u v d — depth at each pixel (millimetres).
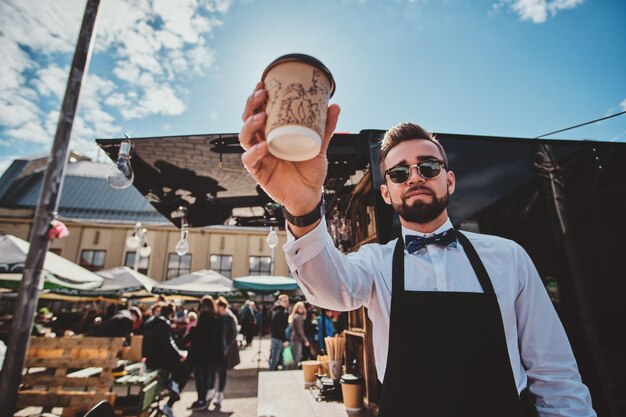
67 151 2885
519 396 1027
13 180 25875
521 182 2096
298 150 737
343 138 2416
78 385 3711
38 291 2682
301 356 7656
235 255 25641
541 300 1139
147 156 2826
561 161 2121
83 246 23891
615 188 2045
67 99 2896
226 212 4219
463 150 2131
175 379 5121
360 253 1377
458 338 1015
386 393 1025
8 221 23828
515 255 1188
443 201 1195
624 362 1816
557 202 2047
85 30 3025
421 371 998
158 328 5043
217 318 5938
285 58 734
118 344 3818
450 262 1169
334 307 1081
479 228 2018
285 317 7840
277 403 2600
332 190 3174
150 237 24719
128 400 4020
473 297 1066
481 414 938
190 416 5375
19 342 2553
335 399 2666
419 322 1058
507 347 1025
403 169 1220
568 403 1006
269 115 728
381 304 1186
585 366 1840
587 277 1929
